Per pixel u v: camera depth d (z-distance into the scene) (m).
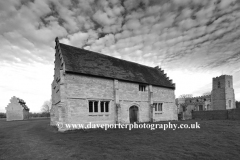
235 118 28.78
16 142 12.55
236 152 9.38
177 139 12.87
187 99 67.50
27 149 10.28
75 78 19.38
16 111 55.88
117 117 21.95
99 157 8.48
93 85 20.91
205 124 22.47
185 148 10.21
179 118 38.28
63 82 18.25
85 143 11.62
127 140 12.55
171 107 32.28
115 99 22.58
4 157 8.73
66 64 19.12
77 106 19.02
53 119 25.83
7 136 15.67
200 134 14.93
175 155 8.84
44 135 15.63
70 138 13.56
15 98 56.53
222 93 51.94
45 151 9.72
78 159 8.20
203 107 56.88
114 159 8.19
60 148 10.32
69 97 18.52
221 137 13.48
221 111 31.11
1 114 74.06
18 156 8.86
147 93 27.98
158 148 10.23
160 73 35.62
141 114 26.47
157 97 29.66
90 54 24.69
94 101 20.89
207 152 9.37
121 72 25.27
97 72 21.53
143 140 12.53
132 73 27.23
